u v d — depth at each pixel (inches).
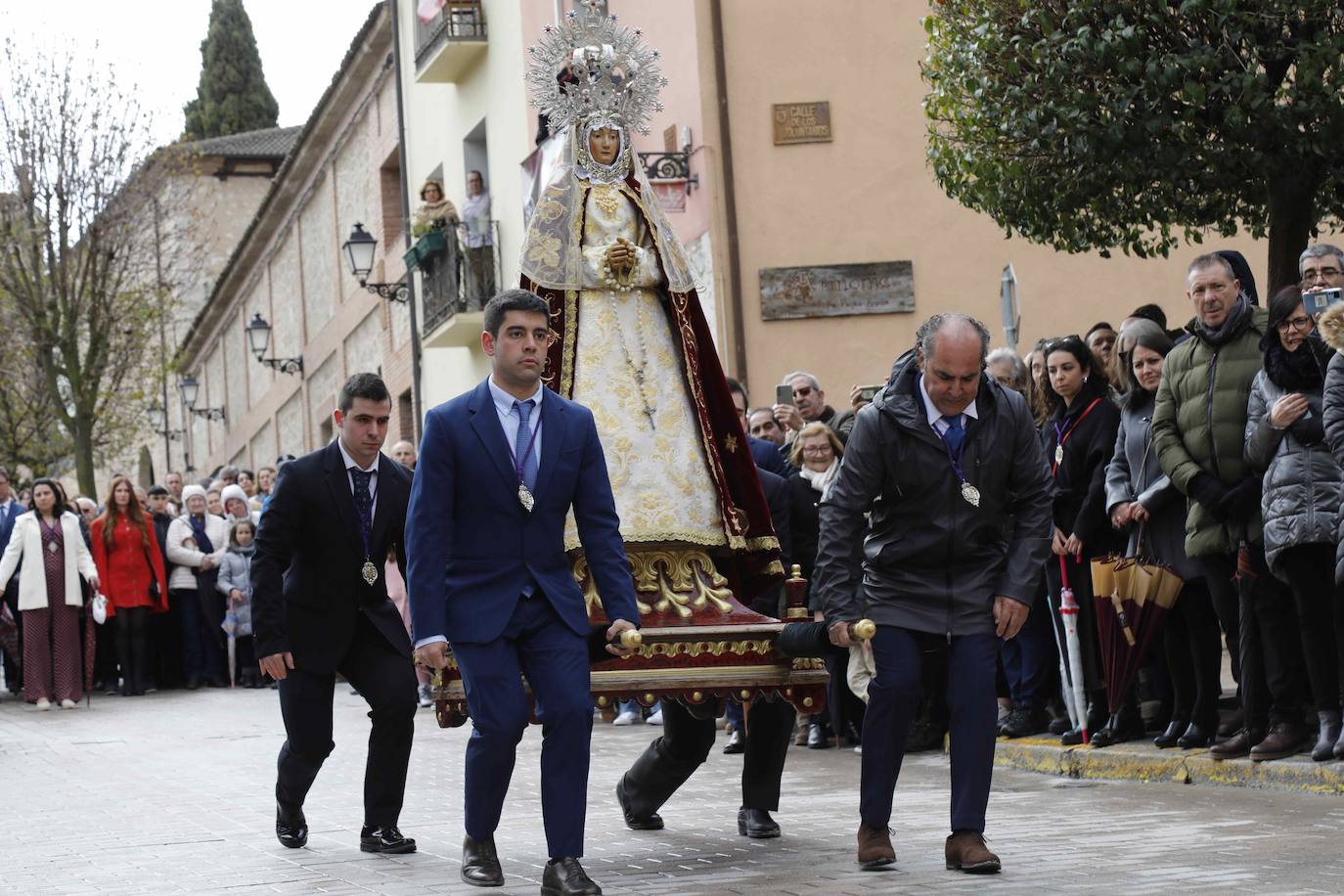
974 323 241.9
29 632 682.8
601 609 265.7
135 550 748.0
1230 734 353.4
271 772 428.8
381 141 1187.3
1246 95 386.9
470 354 1000.2
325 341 1407.5
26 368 1435.8
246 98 2501.2
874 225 702.5
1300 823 270.8
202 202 1958.7
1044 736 402.6
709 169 699.4
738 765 407.8
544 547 238.5
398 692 279.7
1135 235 458.6
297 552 286.0
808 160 702.5
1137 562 350.9
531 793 365.1
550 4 849.5
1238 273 351.9
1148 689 425.7
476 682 235.0
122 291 1390.3
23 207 1325.0
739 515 279.3
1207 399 333.1
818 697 266.7
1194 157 413.1
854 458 248.1
